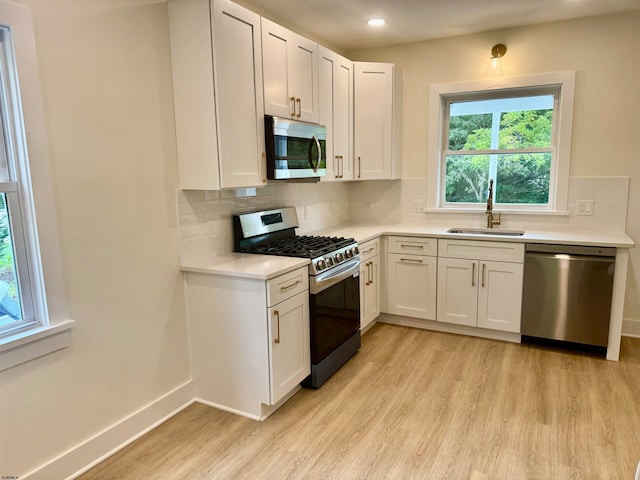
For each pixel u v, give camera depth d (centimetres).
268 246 297
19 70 168
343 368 302
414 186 410
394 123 390
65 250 190
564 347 330
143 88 222
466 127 394
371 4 295
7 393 172
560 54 340
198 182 240
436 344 341
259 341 235
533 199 378
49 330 183
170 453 214
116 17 206
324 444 219
